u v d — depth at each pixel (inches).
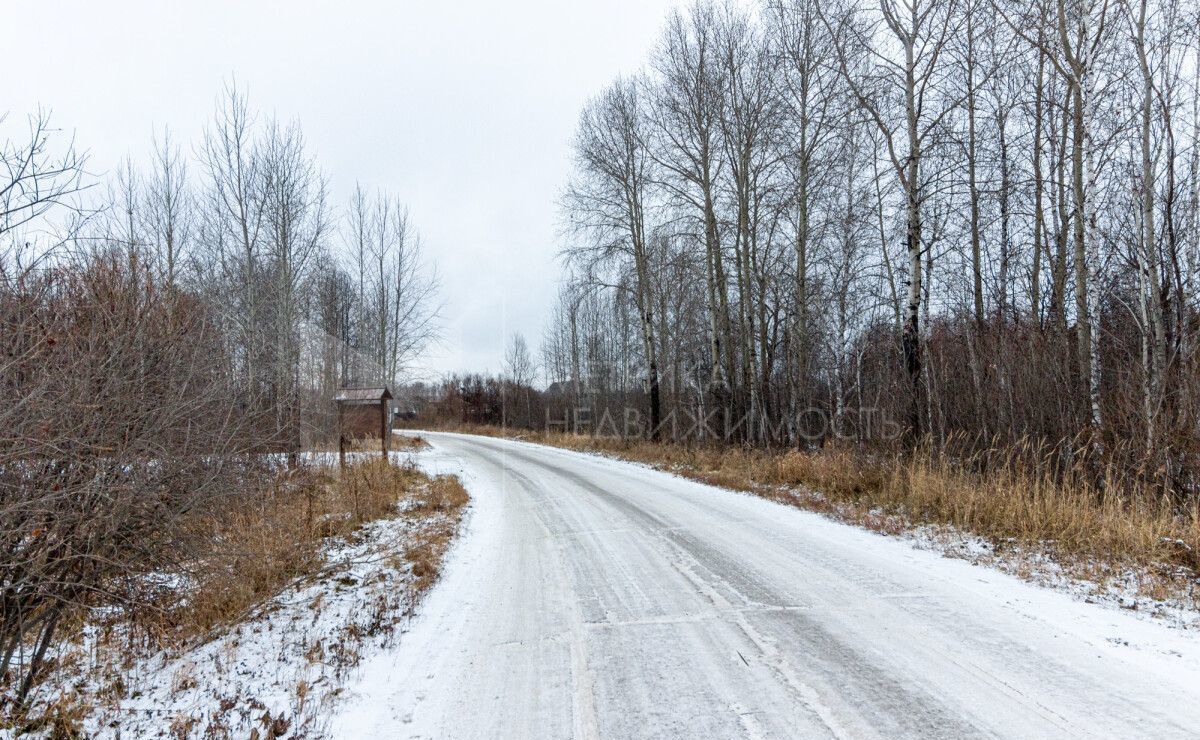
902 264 714.2
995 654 161.0
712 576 245.3
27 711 147.7
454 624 203.5
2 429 125.4
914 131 469.4
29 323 140.6
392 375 1259.8
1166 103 368.2
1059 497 305.3
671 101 748.0
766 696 141.4
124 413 152.1
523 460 847.1
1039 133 528.1
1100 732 121.4
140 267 189.6
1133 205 426.3
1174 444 306.7
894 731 124.0
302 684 155.3
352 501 420.8
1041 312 525.3
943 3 450.9
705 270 836.0
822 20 542.9
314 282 779.4
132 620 173.2
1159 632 175.3
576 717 136.2
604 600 220.2
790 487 490.6
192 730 139.1
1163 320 394.0
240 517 249.3
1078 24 385.1
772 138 674.2
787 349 749.3
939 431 458.3
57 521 133.5
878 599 210.2
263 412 252.1
